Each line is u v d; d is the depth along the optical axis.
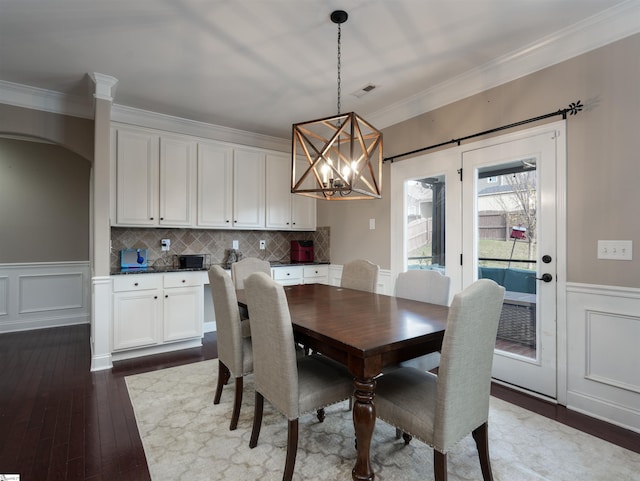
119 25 2.28
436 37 2.42
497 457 1.80
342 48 2.56
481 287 1.39
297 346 2.41
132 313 3.26
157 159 3.60
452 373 1.34
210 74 2.95
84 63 2.77
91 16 2.18
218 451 1.84
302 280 4.42
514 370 2.66
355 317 1.89
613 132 2.16
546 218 2.48
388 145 3.78
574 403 2.32
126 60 2.73
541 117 2.49
